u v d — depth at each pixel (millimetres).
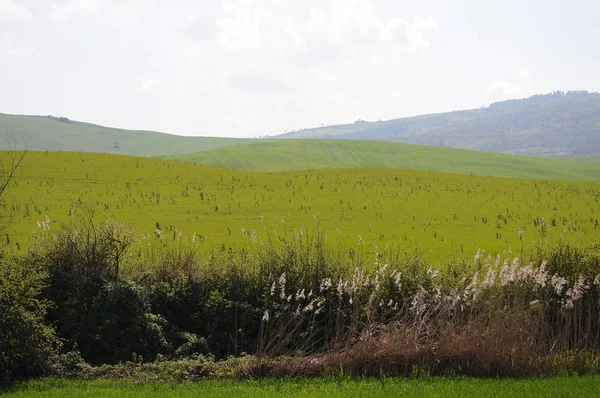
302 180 57438
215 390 10992
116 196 42406
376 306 14898
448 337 13117
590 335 14328
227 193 46938
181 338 14945
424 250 26344
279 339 13633
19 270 13797
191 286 16344
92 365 13516
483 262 19344
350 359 12742
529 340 13375
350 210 41094
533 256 17562
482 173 118500
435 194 51219
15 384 11469
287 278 15883
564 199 50438
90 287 14852
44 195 40781
